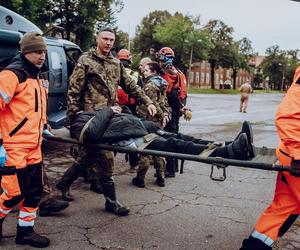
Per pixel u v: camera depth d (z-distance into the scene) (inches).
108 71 191.3
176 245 160.6
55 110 325.1
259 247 132.3
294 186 126.2
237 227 181.0
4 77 141.1
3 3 858.1
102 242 160.9
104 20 1414.9
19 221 156.1
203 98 1515.7
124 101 254.1
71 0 1307.8
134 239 164.7
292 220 132.5
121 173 270.5
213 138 433.7
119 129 161.8
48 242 156.5
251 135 139.7
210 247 160.1
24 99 145.6
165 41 2741.1
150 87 229.9
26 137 147.5
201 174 274.8
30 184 153.5
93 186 224.4
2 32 230.8
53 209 185.8
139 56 2790.4
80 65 187.2
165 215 192.7
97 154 188.4
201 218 190.4
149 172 276.8
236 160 135.8
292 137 118.6
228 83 3656.5
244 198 224.1
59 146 358.3
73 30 1341.0
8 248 153.7
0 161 138.6
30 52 145.5
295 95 119.9
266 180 264.4
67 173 206.5
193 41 2691.9
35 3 961.5
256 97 2074.3
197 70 3727.9
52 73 315.6
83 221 181.6
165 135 170.6
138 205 205.8
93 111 180.1
